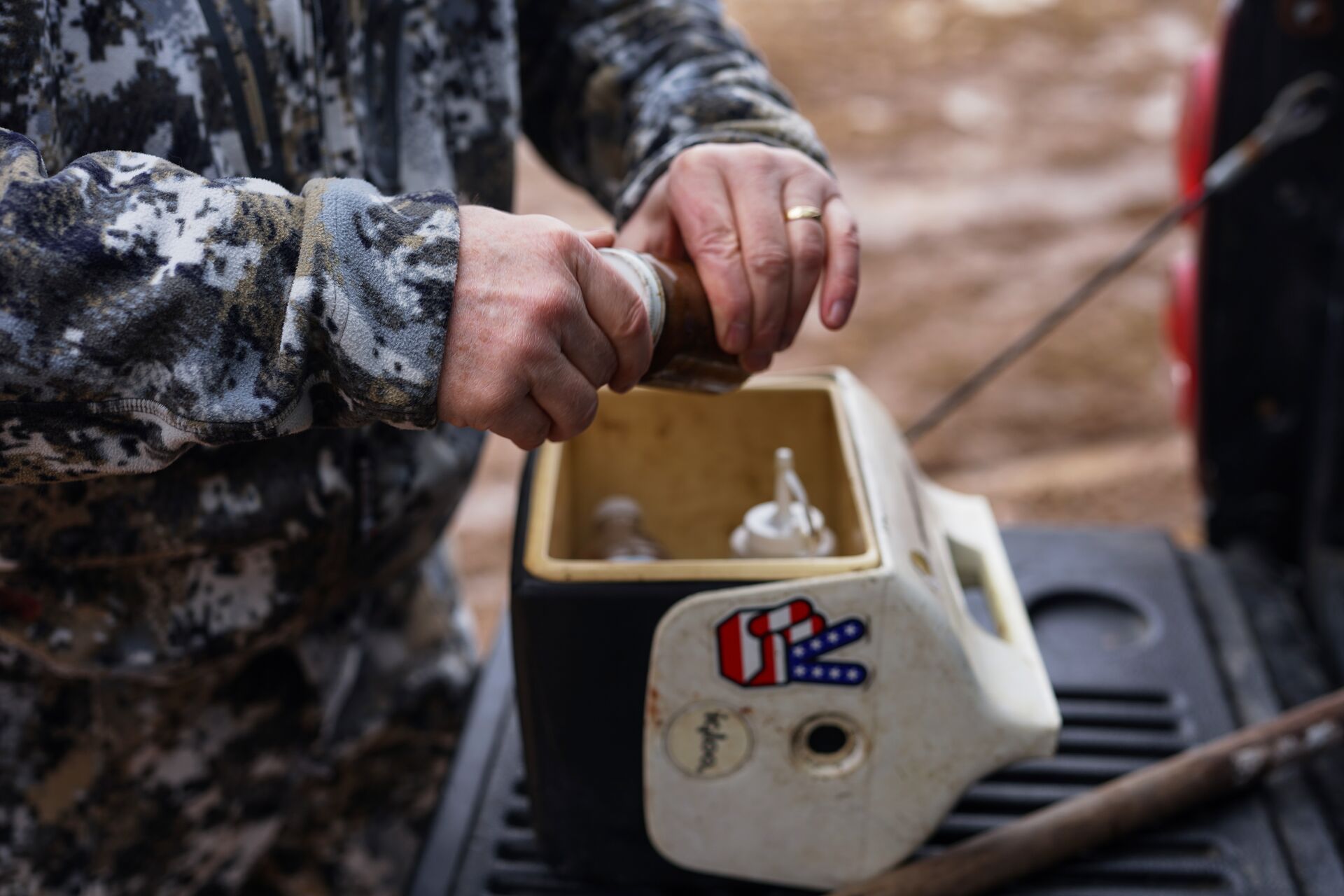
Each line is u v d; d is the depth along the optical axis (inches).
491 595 94.7
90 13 29.0
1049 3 201.5
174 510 32.9
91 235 23.6
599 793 31.6
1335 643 46.8
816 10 201.8
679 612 28.9
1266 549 57.4
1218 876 33.2
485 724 39.4
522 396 25.5
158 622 34.7
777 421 37.0
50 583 33.0
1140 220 143.9
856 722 30.0
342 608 41.4
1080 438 108.3
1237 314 53.6
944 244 140.4
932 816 31.3
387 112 34.9
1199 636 42.0
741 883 32.8
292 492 34.4
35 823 37.2
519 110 39.8
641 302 27.2
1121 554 46.3
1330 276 51.9
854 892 31.1
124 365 24.2
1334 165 50.6
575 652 29.5
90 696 37.0
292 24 31.4
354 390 24.9
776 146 34.9
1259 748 35.1
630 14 39.9
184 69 30.3
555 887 33.3
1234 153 49.1
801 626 29.0
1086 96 174.6
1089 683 40.2
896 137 164.6
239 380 24.5
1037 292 130.7
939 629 29.2
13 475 25.2
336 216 24.6
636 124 37.6
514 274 25.2
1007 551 46.6
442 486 38.9
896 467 34.9
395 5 34.3
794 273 31.6
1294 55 49.3
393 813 46.9
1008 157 159.0
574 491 37.2
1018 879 32.8
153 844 40.0
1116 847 34.1
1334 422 50.9
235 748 40.8
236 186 24.9
